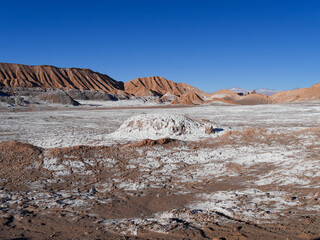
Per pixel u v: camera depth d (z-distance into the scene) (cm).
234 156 1217
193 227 488
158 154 1253
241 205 606
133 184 877
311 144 1320
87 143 1608
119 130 1911
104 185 875
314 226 446
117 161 1142
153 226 508
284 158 1086
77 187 855
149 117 1934
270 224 475
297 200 607
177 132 1800
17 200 732
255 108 5297
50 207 671
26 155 1173
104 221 573
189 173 994
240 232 441
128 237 462
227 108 5594
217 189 791
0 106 5541
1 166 1069
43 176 966
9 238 487
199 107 6375
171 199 725
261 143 1439
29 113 4522
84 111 5209
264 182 811
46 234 505
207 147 1419
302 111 4306
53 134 2134
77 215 616
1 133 2197
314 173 813
